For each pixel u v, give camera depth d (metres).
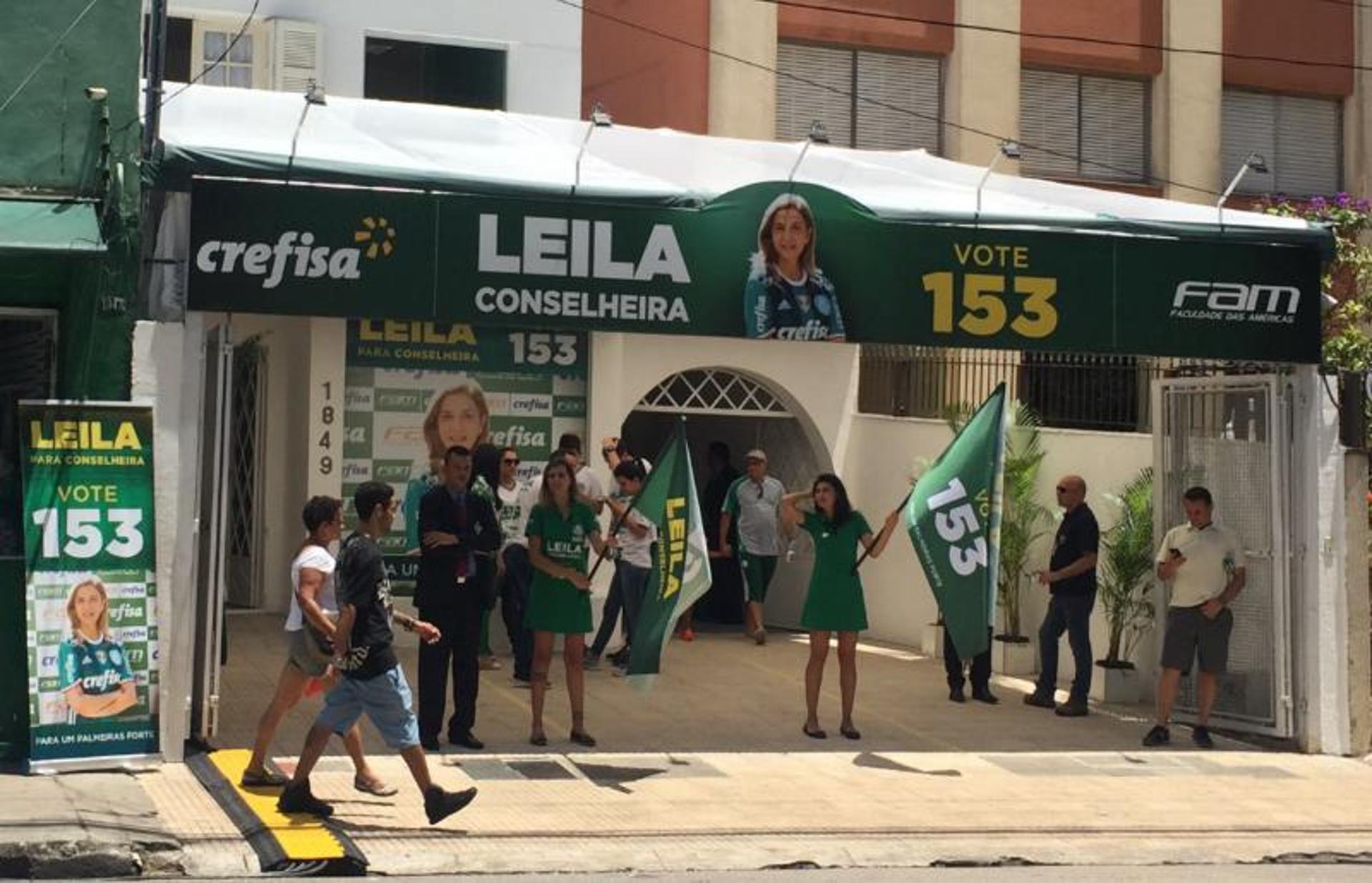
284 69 17.34
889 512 18.56
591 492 16.02
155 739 11.32
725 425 20.88
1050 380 19.38
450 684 15.03
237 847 9.77
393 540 16.95
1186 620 13.98
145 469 11.34
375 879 9.48
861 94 20.77
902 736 13.93
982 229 13.11
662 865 10.00
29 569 10.98
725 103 19.91
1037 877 10.08
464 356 17.16
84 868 9.31
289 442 18.05
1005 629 17.08
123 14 11.53
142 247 11.60
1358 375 14.30
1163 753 13.75
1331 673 14.10
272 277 11.72
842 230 12.84
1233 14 22.31
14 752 11.14
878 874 10.02
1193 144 22.00
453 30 18.05
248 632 17.28
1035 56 21.44
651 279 12.44
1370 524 15.43
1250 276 13.71
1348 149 22.94
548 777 11.89
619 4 21.22
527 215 12.20
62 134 11.38
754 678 16.23
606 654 17.22
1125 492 16.14
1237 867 10.61
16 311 11.83
